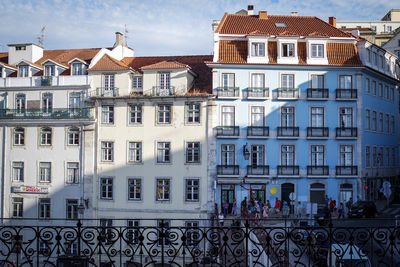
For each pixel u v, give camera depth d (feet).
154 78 102.78
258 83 103.50
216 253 24.17
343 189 102.12
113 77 104.99
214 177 99.09
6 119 105.40
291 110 103.55
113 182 101.91
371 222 77.41
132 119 103.24
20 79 109.40
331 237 24.12
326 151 102.78
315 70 104.12
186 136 100.58
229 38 105.50
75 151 104.22
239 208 98.17
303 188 101.24
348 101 104.27
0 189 106.63
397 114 129.08
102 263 91.30
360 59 106.01
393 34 192.03
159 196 100.53
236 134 100.63
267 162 101.60
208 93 101.24
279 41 103.19
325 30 111.34
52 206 103.91
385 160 119.14
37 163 105.60
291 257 53.21
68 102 106.83
